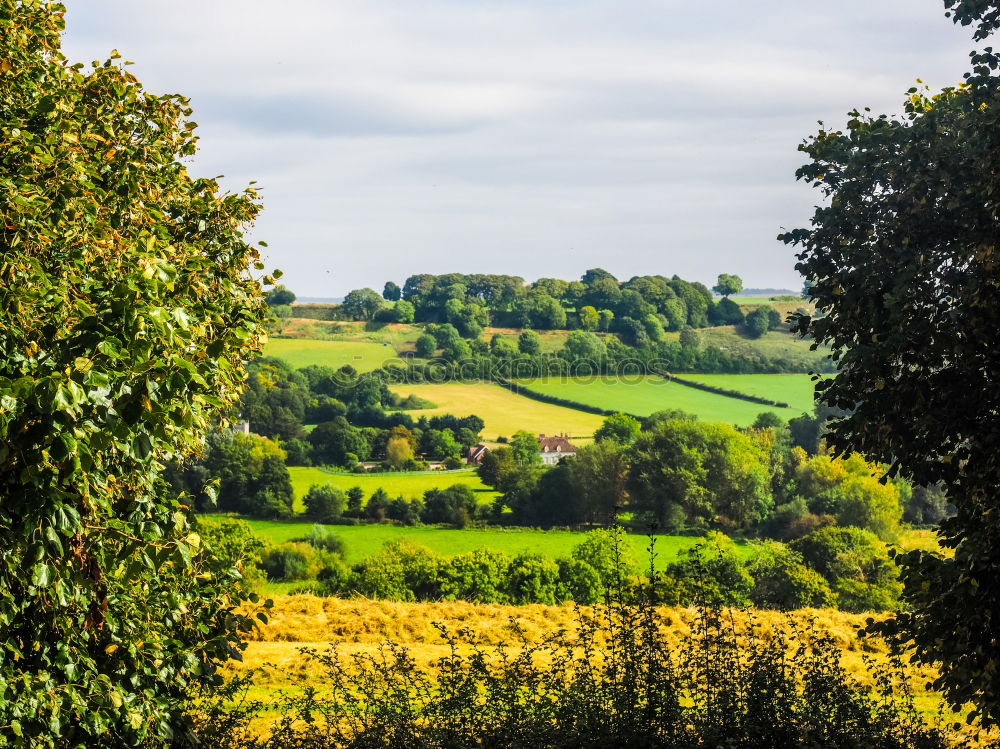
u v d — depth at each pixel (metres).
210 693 9.23
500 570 52.88
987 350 9.46
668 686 9.42
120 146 10.48
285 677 14.14
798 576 47.34
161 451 7.96
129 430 6.12
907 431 9.81
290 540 63.59
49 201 7.79
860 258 10.12
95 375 5.77
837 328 10.51
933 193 9.75
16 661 6.78
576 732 9.09
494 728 9.27
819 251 10.62
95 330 6.18
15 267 6.98
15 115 8.62
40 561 6.19
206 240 11.78
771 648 10.01
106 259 8.20
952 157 9.75
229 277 11.45
